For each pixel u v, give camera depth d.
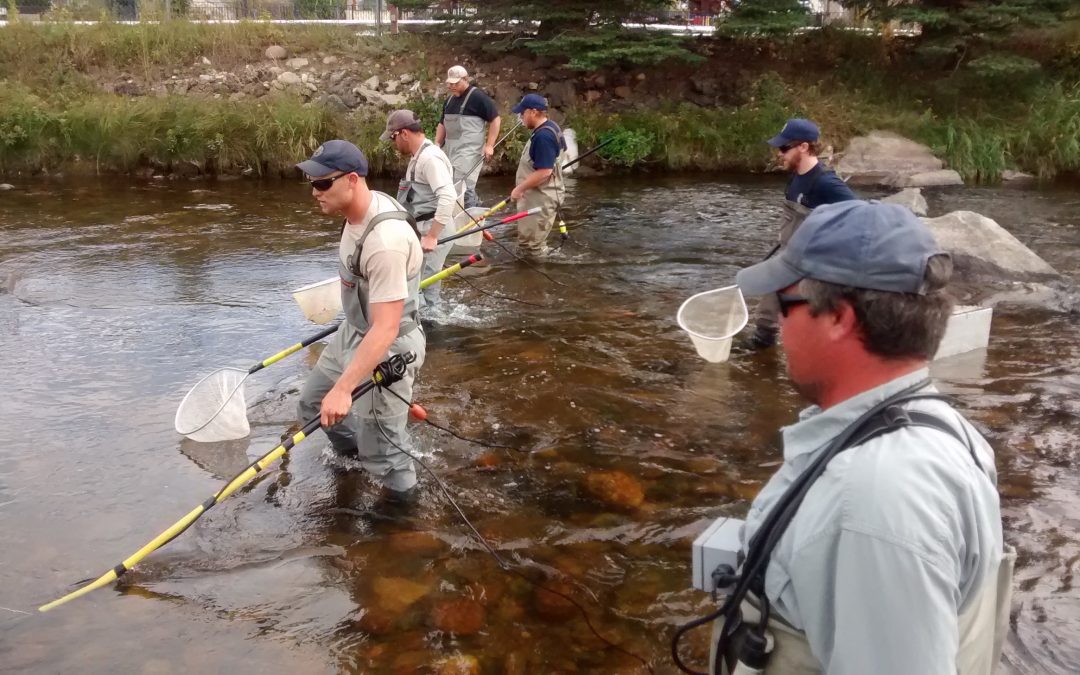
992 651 1.64
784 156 5.91
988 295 8.02
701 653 3.32
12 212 11.09
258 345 6.59
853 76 17.27
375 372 3.96
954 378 5.96
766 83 16.59
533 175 8.96
